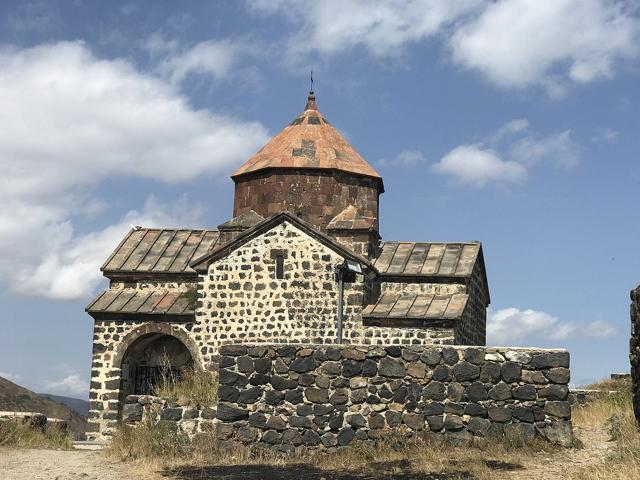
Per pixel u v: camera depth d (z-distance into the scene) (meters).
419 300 27.25
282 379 15.12
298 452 14.80
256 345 15.31
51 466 14.27
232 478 13.07
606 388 24.92
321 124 31.39
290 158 29.67
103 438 26.34
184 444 15.34
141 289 28.72
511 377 14.45
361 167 30.22
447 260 28.69
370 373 14.91
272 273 26.42
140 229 30.94
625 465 11.81
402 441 14.45
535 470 12.65
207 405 15.91
